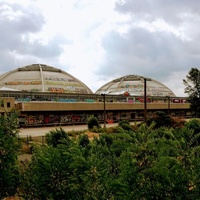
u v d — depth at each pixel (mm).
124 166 6895
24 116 64188
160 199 6277
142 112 91000
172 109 99750
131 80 132250
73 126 68062
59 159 8664
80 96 83500
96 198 7270
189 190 6234
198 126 19016
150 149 7023
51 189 8539
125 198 6457
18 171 10305
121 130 9102
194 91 54094
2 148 9711
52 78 100250
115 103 82812
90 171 7605
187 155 7137
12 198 11164
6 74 101625
